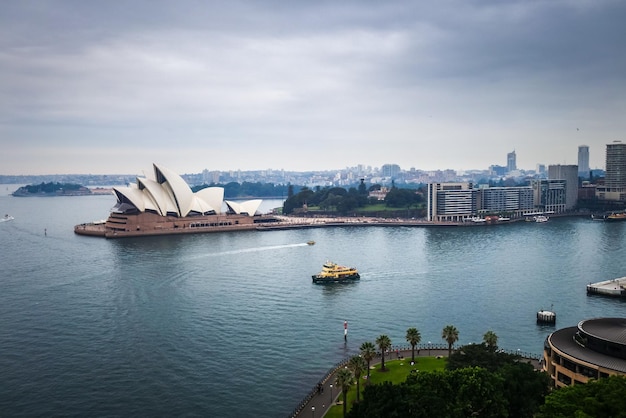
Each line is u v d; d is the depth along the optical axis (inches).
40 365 5433.1
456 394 3690.9
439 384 3767.2
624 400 3093.0
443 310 7249.0
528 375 3914.9
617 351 3919.8
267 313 7150.6
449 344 5093.5
